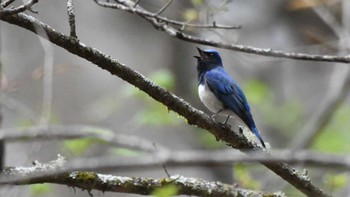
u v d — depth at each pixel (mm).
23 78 12531
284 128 16484
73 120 15461
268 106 16594
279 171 7668
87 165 4945
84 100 15859
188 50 16781
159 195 6895
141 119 14281
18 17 6590
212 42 8281
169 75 14336
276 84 17859
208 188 7539
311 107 17734
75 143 12445
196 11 10086
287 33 17688
